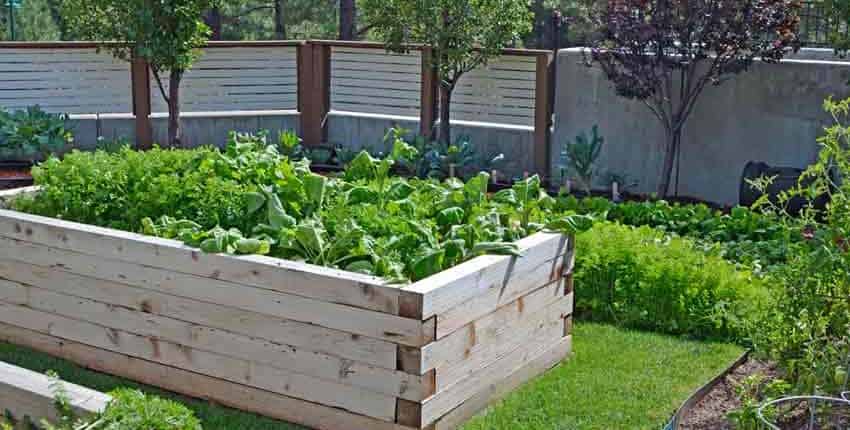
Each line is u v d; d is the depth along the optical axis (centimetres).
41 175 545
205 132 1152
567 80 974
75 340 488
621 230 607
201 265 438
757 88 882
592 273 581
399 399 399
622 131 950
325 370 415
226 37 1897
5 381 301
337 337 409
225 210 489
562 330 500
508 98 1043
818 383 409
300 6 1816
